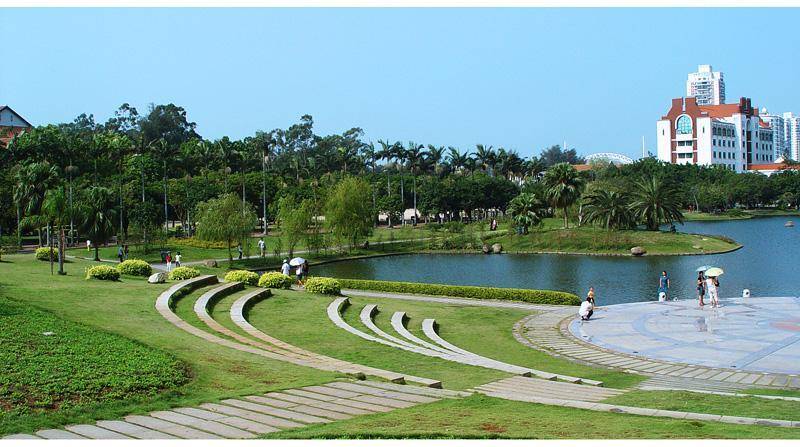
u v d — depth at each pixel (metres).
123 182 112.56
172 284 41.28
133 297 34.84
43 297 32.34
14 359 20.27
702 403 20.05
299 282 52.72
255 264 83.38
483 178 150.00
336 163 162.25
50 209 44.19
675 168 189.38
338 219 98.62
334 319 35.62
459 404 18.28
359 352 28.11
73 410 16.73
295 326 33.66
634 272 73.69
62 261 44.47
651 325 37.09
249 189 129.25
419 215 164.12
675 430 15.31
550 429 15.41
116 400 17.73
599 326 37.44
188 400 18.16
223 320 33.28
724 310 41.53
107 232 73.75
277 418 16.56
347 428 15.40
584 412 17.45
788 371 26.31
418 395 19.38
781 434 14.97
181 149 137.00
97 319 28.11
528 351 31.70
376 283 54.75
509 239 107.38
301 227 89.88
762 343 31.55
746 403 20.09
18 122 151.00
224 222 81.25
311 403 18.14
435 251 103.94
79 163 109.94
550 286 63.91
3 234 98.00
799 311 40.53
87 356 21.36
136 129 192.88
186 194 115.94
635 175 176.62
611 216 104.19
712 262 81.06
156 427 15.70
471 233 110.31
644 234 101.38
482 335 35.84
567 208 122.62
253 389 19.50
